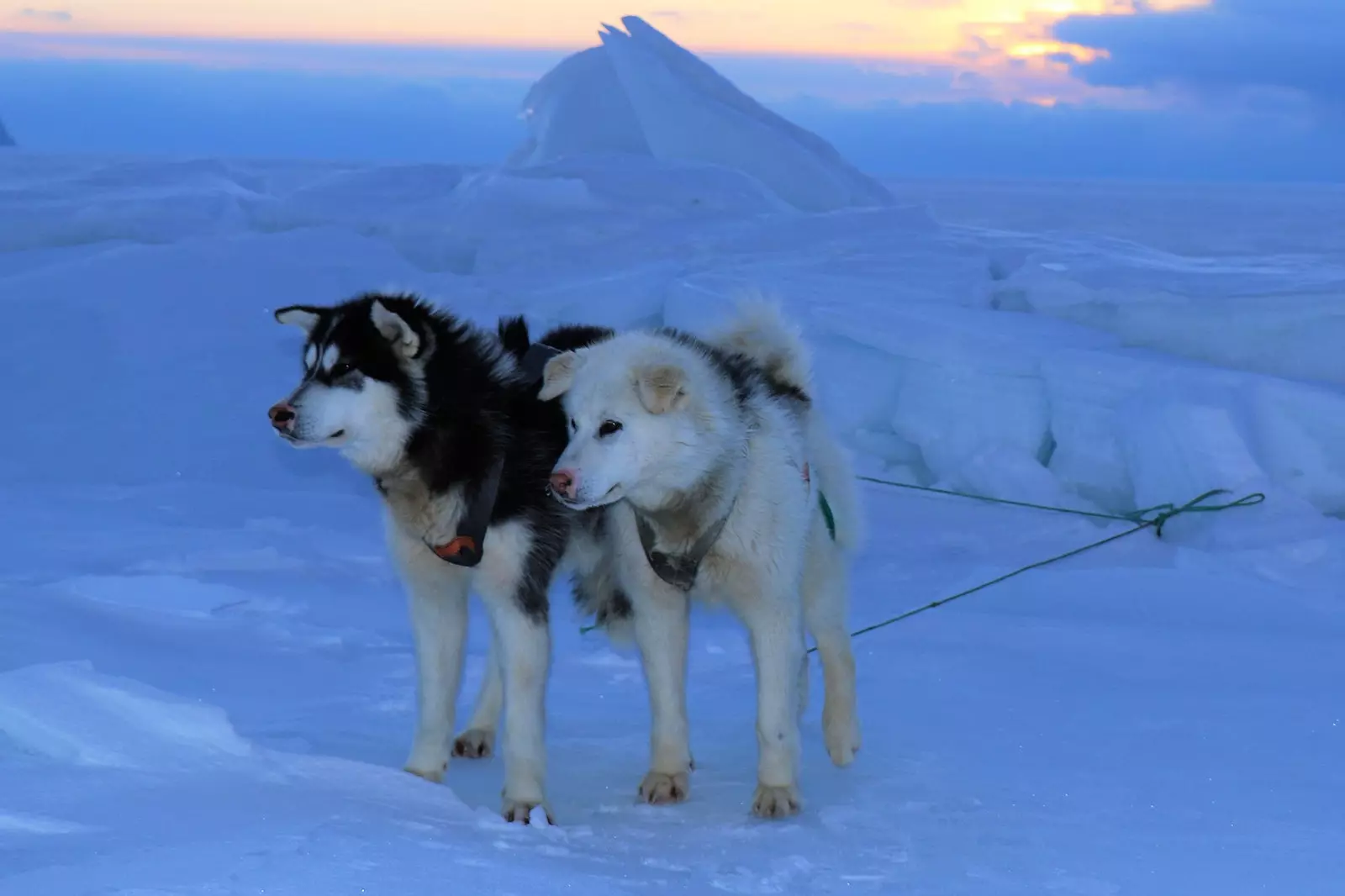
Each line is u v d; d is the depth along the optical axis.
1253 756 3.98
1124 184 92.81
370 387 3.53
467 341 3.78
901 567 6.94
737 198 14.40
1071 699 4.62
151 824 2.81
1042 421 8.80
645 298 11.02
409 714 4.42
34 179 16.72
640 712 4.70
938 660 5.18
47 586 5.54
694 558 3.67
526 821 3.46
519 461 3.66
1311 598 5.99
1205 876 2.99
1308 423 7.55
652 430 3.55
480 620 5.84
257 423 9.45
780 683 3.70
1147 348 8.94
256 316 10.91
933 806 3.57
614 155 15.54
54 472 8.64
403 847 2.83
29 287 10.98
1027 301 10.07
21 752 3.29
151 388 9.73
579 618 5.48
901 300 10.06
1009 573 6.59
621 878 2.90
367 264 12.16
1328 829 3.33
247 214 14.61
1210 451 7.48
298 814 2.97
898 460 9.55
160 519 7.58
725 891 2.88
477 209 13.74
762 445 3.74
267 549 6.77
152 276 11.29
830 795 3.72
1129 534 7.32
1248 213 38.12
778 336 4.32
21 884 2.41
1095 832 3.33
